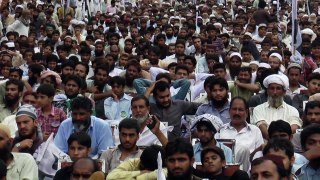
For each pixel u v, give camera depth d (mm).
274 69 15406
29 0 33469
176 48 19703
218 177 9023
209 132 10188
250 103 13133
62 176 9305
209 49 19016
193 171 9062
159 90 12453
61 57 19938
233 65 16391
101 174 8586
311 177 8914
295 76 14555
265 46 21766
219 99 12211
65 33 25781
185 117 12625
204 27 27094
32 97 12242
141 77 15438
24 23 27484
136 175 9023
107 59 17641
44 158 10352
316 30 27297
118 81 13375
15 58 19609
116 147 10203
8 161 9656
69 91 13172
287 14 35062
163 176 7773
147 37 26109
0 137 9664
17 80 13250
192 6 39312
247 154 10312
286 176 7539
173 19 31547
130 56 18750
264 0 40062
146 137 10836
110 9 38188
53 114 11938
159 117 12180
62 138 10852
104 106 13328
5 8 28703
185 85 14039
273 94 12312
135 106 10938
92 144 10836
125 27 28828
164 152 9164
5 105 13094
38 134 10703
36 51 22016
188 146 8555
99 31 25953
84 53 19000
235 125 11062
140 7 40906
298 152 10281
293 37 20438
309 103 10969
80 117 10789
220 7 37375
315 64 18594
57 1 33406
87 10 34188
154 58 18562
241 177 8742
